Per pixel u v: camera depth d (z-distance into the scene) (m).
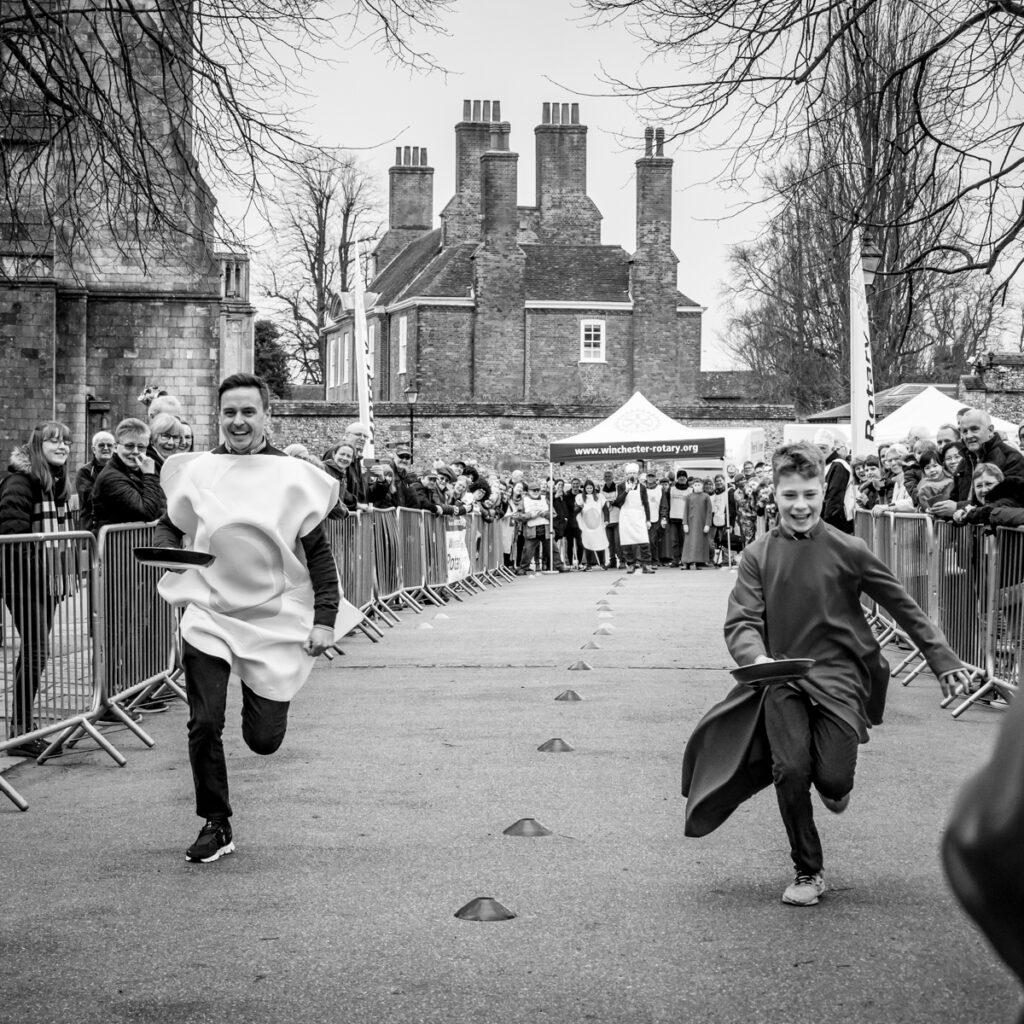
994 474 10.05
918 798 7.21
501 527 28.91
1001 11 10.42
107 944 5.03
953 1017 4.24
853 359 15.93
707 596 21.38
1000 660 9.84
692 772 5.43
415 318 53.47
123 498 9.43
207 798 6.11
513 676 11.78
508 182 52.72
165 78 12.39
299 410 39.81
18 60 11.55
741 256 38.81
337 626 6.12
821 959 4.76
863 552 5.37
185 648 6.00
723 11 10.34
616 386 53.88
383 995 4.48
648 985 4.54
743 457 36.72
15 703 8.02
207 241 12.78
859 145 11.66
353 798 7.27
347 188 52.28
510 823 6.72
